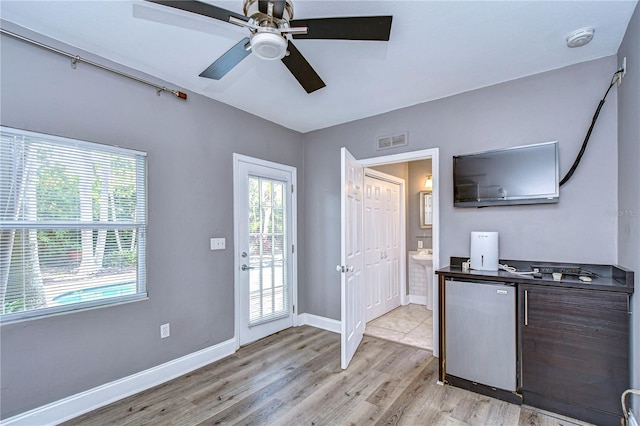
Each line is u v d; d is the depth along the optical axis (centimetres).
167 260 262
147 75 253
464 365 239
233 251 317
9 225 186
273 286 362
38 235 196
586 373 197
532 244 255
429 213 486
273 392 238
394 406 220
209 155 298
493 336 227
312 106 323
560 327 204
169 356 261
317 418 207
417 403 223
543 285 210
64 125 209
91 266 218
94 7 177
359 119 360
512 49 221
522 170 255
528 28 197
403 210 489
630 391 175
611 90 226
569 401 202
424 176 495
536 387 212
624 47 203
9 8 177
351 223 308
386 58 232
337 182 379
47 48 200
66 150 208
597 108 231
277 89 284
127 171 238
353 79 265
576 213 238
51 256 201
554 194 242
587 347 196
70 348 208
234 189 320
